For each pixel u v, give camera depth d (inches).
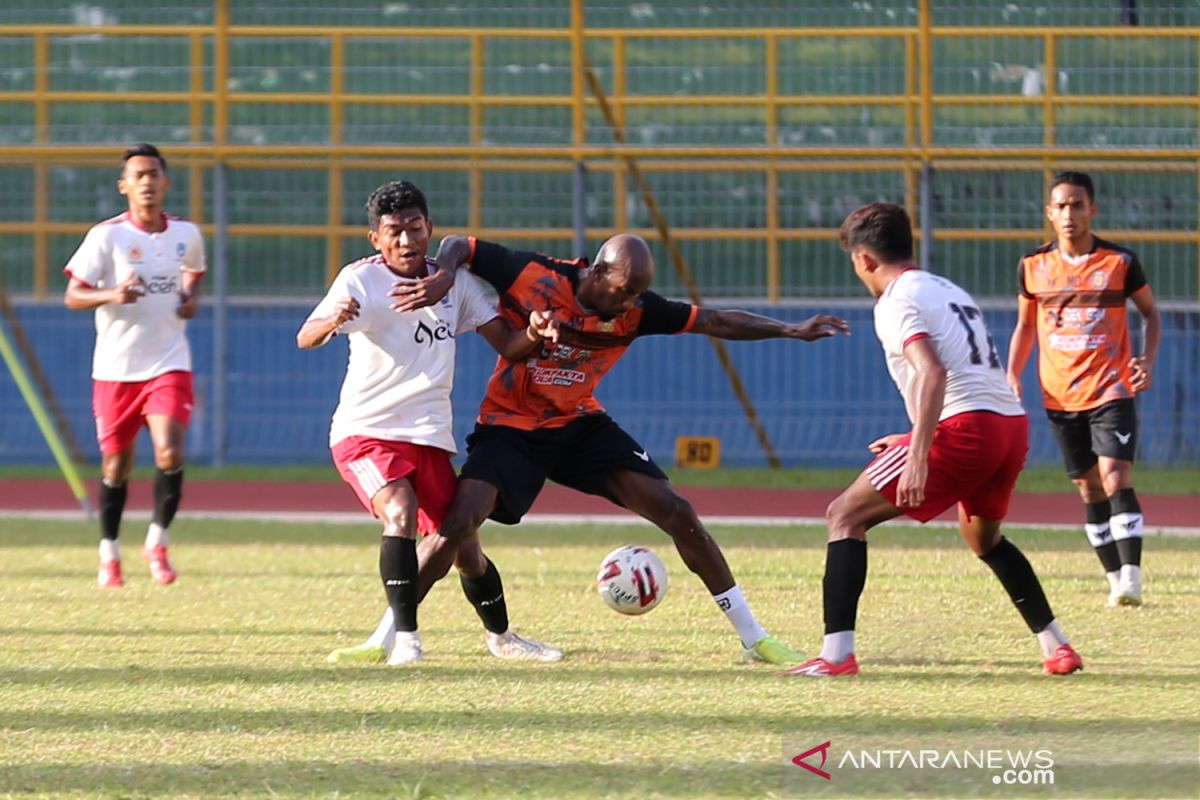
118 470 1334.9
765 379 2362.2
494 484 954.7
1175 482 2130.9
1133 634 1050.7
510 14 3056.1
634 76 2898.6
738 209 2409.0
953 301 881.5
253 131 2532.0
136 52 3161.9
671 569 1416.1
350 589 1309.1
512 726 745.0
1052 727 734.5
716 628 1095.0
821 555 1521.9
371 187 2576.3
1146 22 2399.1
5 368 2508.6
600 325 953.5
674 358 2388.0
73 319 2522.1
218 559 1523.1
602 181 2416.3
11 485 2283.5
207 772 655.8
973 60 2598.4
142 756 685.9
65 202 2886.3
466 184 2539.4
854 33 2341.3
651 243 2519.7
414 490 969.5
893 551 1530.5
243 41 3157.0
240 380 2461.9
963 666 922.1
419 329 955.3
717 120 2861.7
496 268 962.1
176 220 1354.6
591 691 837.8
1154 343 1247.5
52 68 2588.6
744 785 632.4
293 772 655.8
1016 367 1307.8
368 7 3127.5
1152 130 2268.7
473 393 2411.4
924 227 2228.1
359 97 2460.6
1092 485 1235.9
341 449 966.4
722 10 2450.8
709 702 802.2
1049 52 2316.7
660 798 613.3
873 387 2340.1
